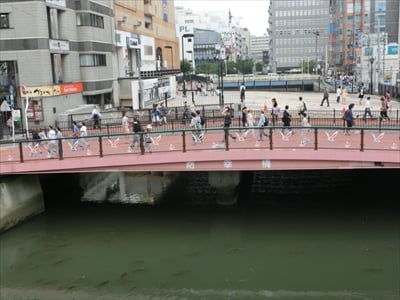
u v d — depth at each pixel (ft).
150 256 67.92
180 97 222.28
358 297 55.31
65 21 148.66
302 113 95.76
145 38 236.22
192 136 77.36
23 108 130.62
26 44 131.64
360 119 100.22
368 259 64.75
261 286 58.65
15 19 131.03
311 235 72.49
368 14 363.76
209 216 82.07
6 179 75.51
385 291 56.39
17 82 132.16
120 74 197.47
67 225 79.25
